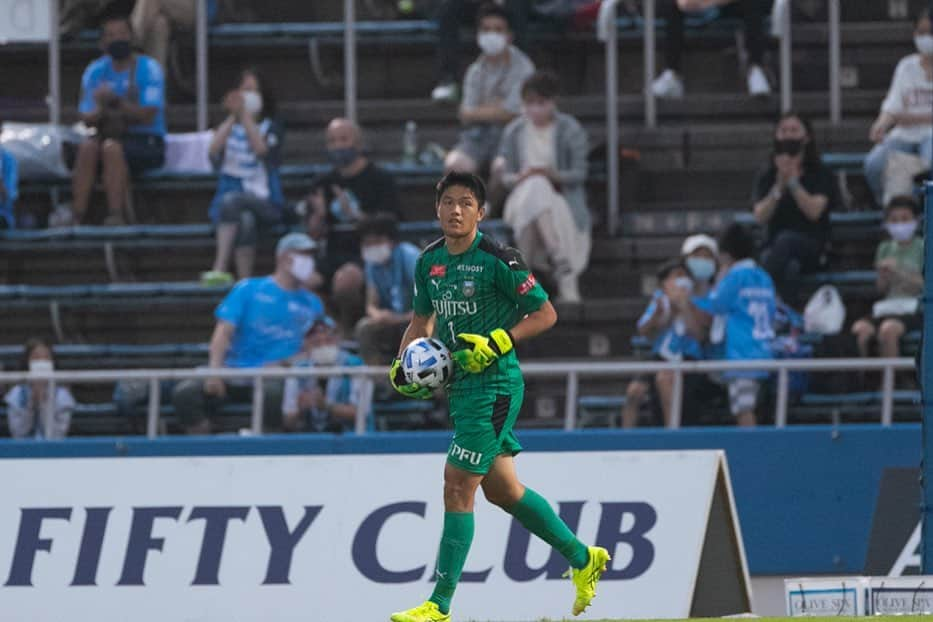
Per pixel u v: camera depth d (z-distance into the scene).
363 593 33.22
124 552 33.69
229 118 49.25
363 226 43.31
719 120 54.16
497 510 33.41
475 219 22.39
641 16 56.78
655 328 41.19
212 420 40.25
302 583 33.38
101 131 51.00
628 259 50.16
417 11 57.34
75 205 51.03
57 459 34.25
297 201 52.38
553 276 47.56
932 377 29.28
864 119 54.62
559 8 54.69
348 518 33.69
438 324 22.98
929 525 29.17
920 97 48.38
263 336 41.47
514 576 33.06
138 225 51.84
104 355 46.84
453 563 22.30
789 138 45.91
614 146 51.59
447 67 52.94
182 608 33.38
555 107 49.06
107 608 33.44
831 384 42.06
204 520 33.84
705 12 54.94
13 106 56.50
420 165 52.47
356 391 38.94
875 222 48.62
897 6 57.25
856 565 36.97
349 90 54.12
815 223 46.00
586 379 45.91
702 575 33.00
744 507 37.12
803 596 26.98
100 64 51.50
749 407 39.12
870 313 47.09
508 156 48.19
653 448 36.94
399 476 33.88
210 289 47.97
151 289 48.34
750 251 41.59
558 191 48.22
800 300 46.56
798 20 56.69
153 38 54.81
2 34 53.62
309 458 34.12
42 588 33.50
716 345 40.91
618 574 33.22
